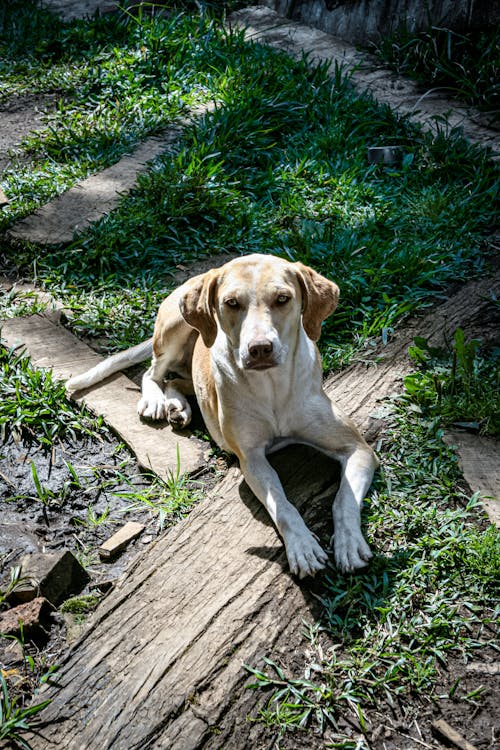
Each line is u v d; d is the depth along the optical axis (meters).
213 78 7.28
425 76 7.40
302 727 2.62
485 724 2.62
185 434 3.98
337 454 3.60
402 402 4.01
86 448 3.97
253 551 3.23
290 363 3.41
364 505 3.45
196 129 6.56
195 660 2.81
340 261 5.07
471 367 4.07
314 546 3.11
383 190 5.92
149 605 3.03
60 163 6.53
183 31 8.04
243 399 3.46
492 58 7.05
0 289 5.18
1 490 3.72
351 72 7.22
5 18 8.97
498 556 3.08
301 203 5.81
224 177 6.02
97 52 8.07
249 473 3.46
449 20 7.36
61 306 4.99
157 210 5.68
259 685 2.71
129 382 4.36
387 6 7.79
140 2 9.02
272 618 2.96
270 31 8.46
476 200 5.66
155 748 2.55
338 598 3.00
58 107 7.32
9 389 4.22
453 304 4.80
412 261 4.97
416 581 3.09
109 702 2.69
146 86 7.35
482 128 6.63
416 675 2.75
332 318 4.63
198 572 3.15
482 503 3.42
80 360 4.49
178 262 5.41
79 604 3.10
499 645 2.85
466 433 3.81
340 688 2.73
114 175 6.20
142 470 3.79
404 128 6.54
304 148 6.39
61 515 3.58
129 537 3.39
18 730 2.63
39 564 3.17
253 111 6.65
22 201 5.94
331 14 8.30
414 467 3.63
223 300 3.27
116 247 5.40
